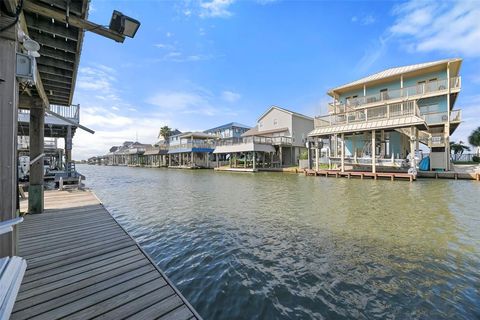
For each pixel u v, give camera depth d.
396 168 17.34
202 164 36.28
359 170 18.44
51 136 16.53
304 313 2.72
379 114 15.48
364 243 4.71
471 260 3.90
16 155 2.26
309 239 4.97
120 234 4.16
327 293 3.09
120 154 64.69
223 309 2.83
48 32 3.66
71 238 3.94
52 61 4.62
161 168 40.03
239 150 26.48
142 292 2.36
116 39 3.50
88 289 2.39
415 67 18.78
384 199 9.12
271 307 2.84
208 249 4.59
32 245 3.59
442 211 7.11
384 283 3.28
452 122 16.80
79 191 9.84
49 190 10.10
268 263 3.94
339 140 22.25
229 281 3.43
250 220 6.52
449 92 16.45
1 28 2.12
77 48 4.14
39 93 5.01
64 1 3.02
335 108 20.58
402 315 2.66
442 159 16.89
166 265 3.98
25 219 5.14
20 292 2.29
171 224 6.30
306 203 8.67
